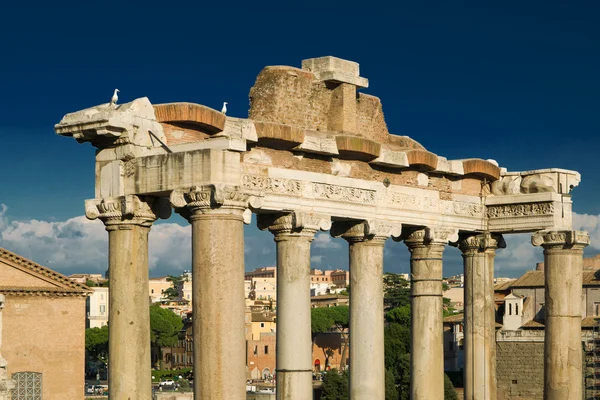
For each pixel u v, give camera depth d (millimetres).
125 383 41531
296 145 47375
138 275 42000
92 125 41219
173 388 184125
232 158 39750
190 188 39594
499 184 59031
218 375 38531
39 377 126125
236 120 45469
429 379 55094
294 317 47688
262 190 46312
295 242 48000
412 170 54156
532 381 152875
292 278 47781
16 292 124750
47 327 127312
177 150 41062
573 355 56625
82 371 129500
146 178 41156
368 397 51000
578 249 57062
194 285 39219
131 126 41469
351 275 51875
